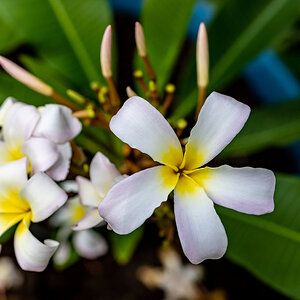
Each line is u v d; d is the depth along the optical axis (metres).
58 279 0.43
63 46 0.35
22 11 0.35
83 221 0.24
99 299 0.43
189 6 0.33
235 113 0.22
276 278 0.29
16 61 0.42
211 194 0.23
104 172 0.24
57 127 0.24
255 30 0.35
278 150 0.42
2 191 0.23
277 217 0.30
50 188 0.23
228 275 0.42
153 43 0.35
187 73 0.36
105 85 0.35
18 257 0.23
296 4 0.34
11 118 0.25
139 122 0.22
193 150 0.23
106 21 0.35
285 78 0.41
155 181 0.22
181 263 0.42
